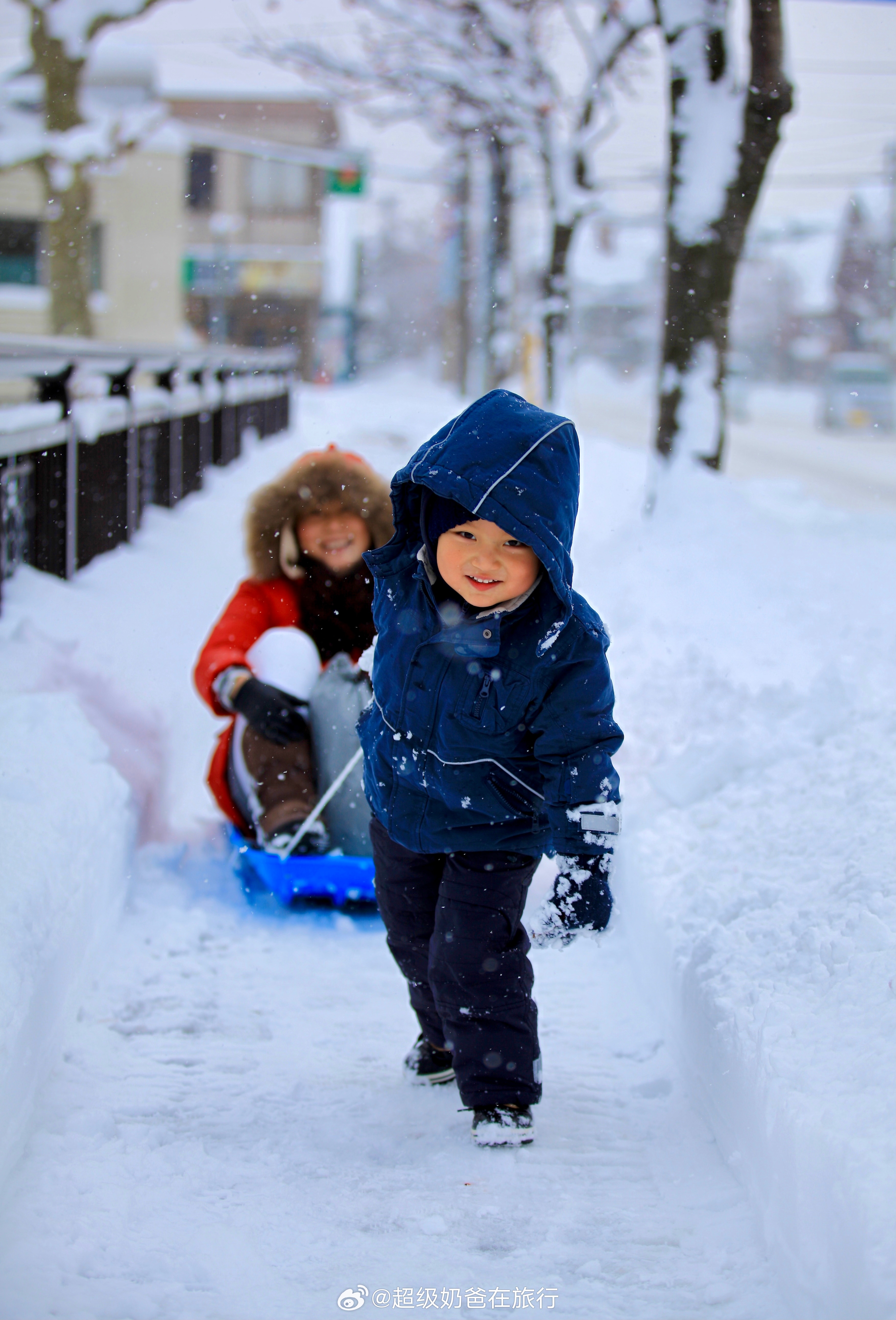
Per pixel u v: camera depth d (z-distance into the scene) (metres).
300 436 21.88
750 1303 1.99
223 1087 2.83
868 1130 1.92
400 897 2.86
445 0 17.23
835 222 50.47
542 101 18.53
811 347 70.25
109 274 35.59
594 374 64.69
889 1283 1.63
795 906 2.89
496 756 2.65
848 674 4.19
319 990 3.48
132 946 3.69
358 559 4.27
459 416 2.63
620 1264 2.14
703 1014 2.72
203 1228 2.22
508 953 2.71
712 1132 2.62
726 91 10.33
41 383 6.38
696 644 6.78
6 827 3.11
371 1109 2.77
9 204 32.34
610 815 2.55
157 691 5.35
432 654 2.62
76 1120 2.57
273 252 51.28
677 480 10.27
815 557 8.98
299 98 50.00
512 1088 2.64
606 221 31.31
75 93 23.03
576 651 2.57
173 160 35.41
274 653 4.09
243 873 4.23
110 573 7.01
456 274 43.97
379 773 2.76
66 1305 1.94
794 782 3.74
